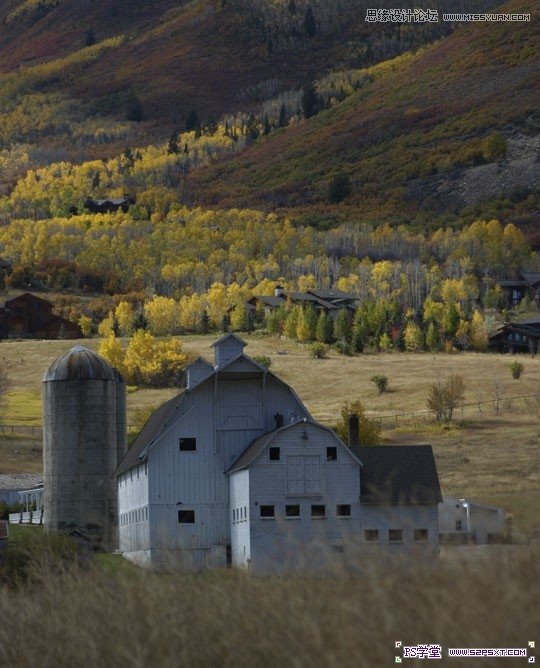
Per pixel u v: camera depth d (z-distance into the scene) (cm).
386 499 4241
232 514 10725
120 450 12725
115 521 12244
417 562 3086
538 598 2847
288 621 3212
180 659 3422
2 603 4091
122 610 3675
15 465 17012
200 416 11031
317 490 10119
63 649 3719
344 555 3341
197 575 3747
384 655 2991
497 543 3241
